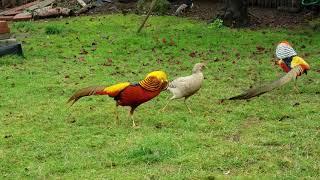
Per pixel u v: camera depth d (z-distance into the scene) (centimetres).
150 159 1025
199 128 1227
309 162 989
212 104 1414
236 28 2548
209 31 2455
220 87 1592
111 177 941
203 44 2230
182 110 1370
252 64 1884
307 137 1132
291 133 1155
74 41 2300
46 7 3053
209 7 2928
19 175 966
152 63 1936
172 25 2586
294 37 2333
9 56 1997
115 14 2859
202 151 1063
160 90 1221
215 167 986
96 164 1013
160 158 1027
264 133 1175
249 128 1222
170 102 1432
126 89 1198
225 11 2603
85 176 952
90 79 1712
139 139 1137
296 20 2689
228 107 1384
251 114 1323
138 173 959
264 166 979
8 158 1052
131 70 1834
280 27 2583
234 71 1791
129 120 1290
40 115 1342
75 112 1361
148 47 2194
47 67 1884
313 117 1277
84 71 1820
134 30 2489
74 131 1219
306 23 2631
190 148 1082
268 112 1332
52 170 987
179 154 1050
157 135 1157
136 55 2070
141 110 1366
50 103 1448
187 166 990
